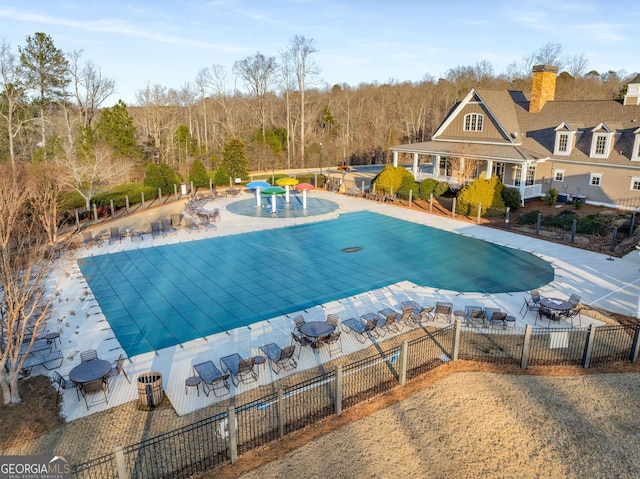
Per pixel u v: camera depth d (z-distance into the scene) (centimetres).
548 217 3117
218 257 2458
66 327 1631
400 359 1269
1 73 4378
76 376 1184
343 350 1465
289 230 3022
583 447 1037
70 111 5566
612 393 1246
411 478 944
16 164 3097
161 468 957
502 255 2489
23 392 1226
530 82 8156
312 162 6762
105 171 3897
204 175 4597
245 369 1254
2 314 1246
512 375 1333
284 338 1559
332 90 10838
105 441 1038
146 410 1155
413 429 1096
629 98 3572
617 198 3297
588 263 2348
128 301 1870
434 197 3897
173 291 1981
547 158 3612
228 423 968
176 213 3538
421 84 10494
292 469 966
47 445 1021
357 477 945
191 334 1588
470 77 9781
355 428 1099
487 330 1616
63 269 2200
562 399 1216
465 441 1055
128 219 3356
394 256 2484
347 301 1873
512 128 3947
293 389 1134
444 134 4394
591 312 1759
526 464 986
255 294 1950
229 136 6850
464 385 1277
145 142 5881
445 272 2220
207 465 971
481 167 4138
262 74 6750
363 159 7238
